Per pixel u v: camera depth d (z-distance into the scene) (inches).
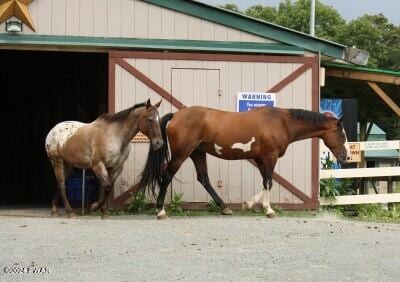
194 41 458.0
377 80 525.0
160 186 406.6
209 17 458.6
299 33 467.2
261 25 465.7
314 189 470.3
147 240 323.9
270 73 466.3
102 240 320.8
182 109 417.4
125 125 399.2
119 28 450.0
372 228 390.0
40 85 714.2
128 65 451.2
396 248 320.2
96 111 593.6
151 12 453.4
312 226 384.8
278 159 466.9
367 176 494.0
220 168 460.4
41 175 690.8
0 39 434.9
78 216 420.5
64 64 665.0
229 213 435.5
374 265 279.4
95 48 450.9
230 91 462.0
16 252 289.1
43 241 314.7
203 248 307.0
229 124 414.0
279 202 466.6
